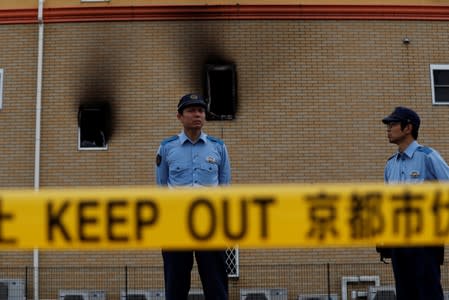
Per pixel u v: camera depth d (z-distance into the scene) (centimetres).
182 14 1488
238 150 1456
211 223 310
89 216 309
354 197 316
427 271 509
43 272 1414
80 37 1495
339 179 1452
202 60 1480
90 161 1457
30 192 310
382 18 1509
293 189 313
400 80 1497
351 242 314
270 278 1406
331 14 1498
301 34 1492
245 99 1470
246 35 1488
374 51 1499
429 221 318
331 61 1488
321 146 1462
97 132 1466
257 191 312
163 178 579
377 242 316
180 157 568
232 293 1397
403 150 569
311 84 1479
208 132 1460
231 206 311
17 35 1504
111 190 313
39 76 1482
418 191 319
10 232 306
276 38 1489
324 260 1420
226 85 1477
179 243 310
